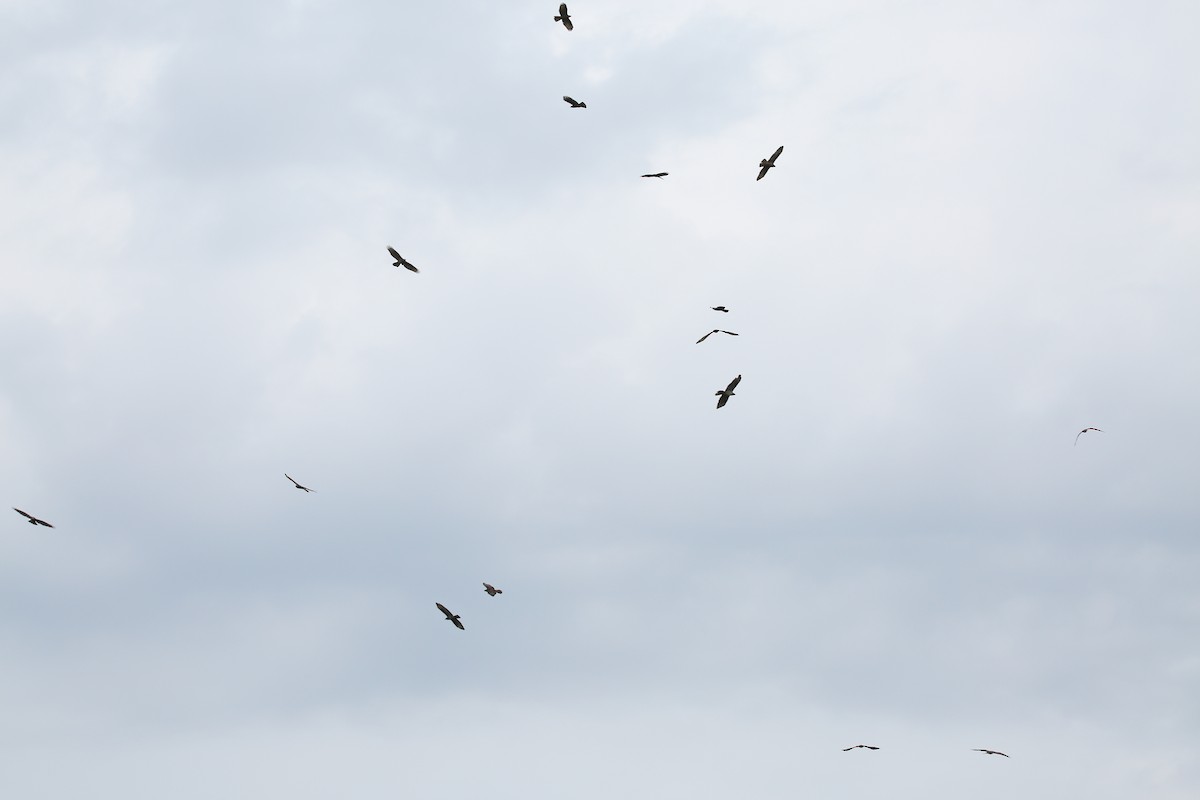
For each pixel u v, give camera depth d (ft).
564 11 229.25
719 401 228.43
